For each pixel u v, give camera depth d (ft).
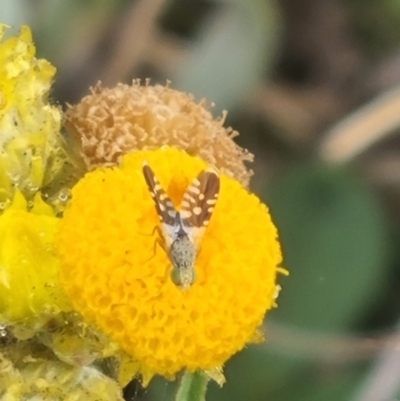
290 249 0.28
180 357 0.16
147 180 0.16
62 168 0.18
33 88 0.17
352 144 0.30
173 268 0.16
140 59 0.31
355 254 0.28
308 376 0.27
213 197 0.16
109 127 0.18
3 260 0.16
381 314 0.28
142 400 0.21
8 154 0.17
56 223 0.17
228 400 0.27
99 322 0.16
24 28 0.17
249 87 0.31
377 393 0.26
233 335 0.16
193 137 0.19
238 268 0.16
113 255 0.16
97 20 0.31
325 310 0.27
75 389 0.17
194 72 0.31
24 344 0.17
